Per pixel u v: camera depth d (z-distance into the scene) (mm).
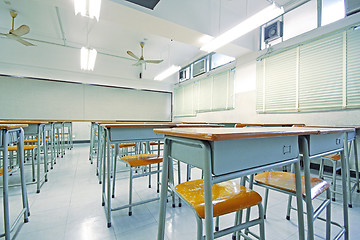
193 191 874
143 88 7293
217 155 583
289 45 3443
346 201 1161
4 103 5195
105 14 2873
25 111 5441
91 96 6367
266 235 1238
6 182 1081
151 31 3379
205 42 3783
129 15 2900
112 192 1842
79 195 1904
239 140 639
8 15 3939
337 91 2727
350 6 2656
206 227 573
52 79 5758
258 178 1064
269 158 730
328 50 2852
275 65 3666
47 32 4664
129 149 4949
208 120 5734
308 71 3104
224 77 5059
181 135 648
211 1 3498
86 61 4277
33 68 5508
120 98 6844
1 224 1357
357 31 2539
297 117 3281
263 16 2465
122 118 6875
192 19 3283
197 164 622
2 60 5117
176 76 7754
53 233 1260
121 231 1294
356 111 2543
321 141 964
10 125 1065
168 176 852
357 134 2082
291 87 3369
